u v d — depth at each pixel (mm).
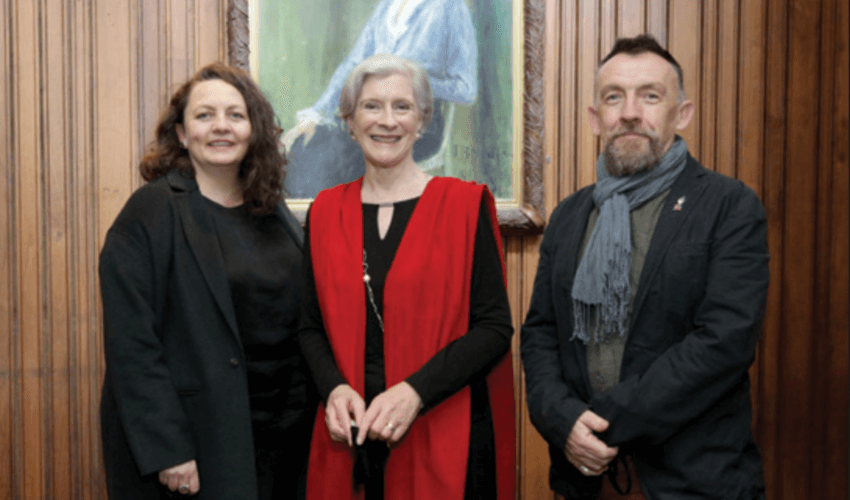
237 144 1724
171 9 2465
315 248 1662
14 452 2389
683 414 1357
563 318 1602
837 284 2662
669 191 1539
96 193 2441
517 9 2533
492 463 1577
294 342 1759
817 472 2648
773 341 2648
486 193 1642
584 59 2570
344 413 1446
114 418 1590
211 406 1574
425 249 1553
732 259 1413
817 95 2641
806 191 2648
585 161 2578
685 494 1410
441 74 2547
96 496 2436
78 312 2428
